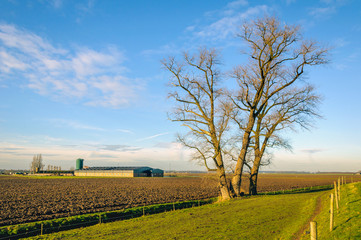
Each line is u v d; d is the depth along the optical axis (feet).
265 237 48.37
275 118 127.34
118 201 130.41
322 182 314.14
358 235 37.70
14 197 150.82
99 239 54.70
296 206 83.71
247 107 124.47
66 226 73.87
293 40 105.50
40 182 309.83
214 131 119.85
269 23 106.22
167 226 63.98
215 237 50.01
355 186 88.53
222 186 118.73
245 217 68.23
